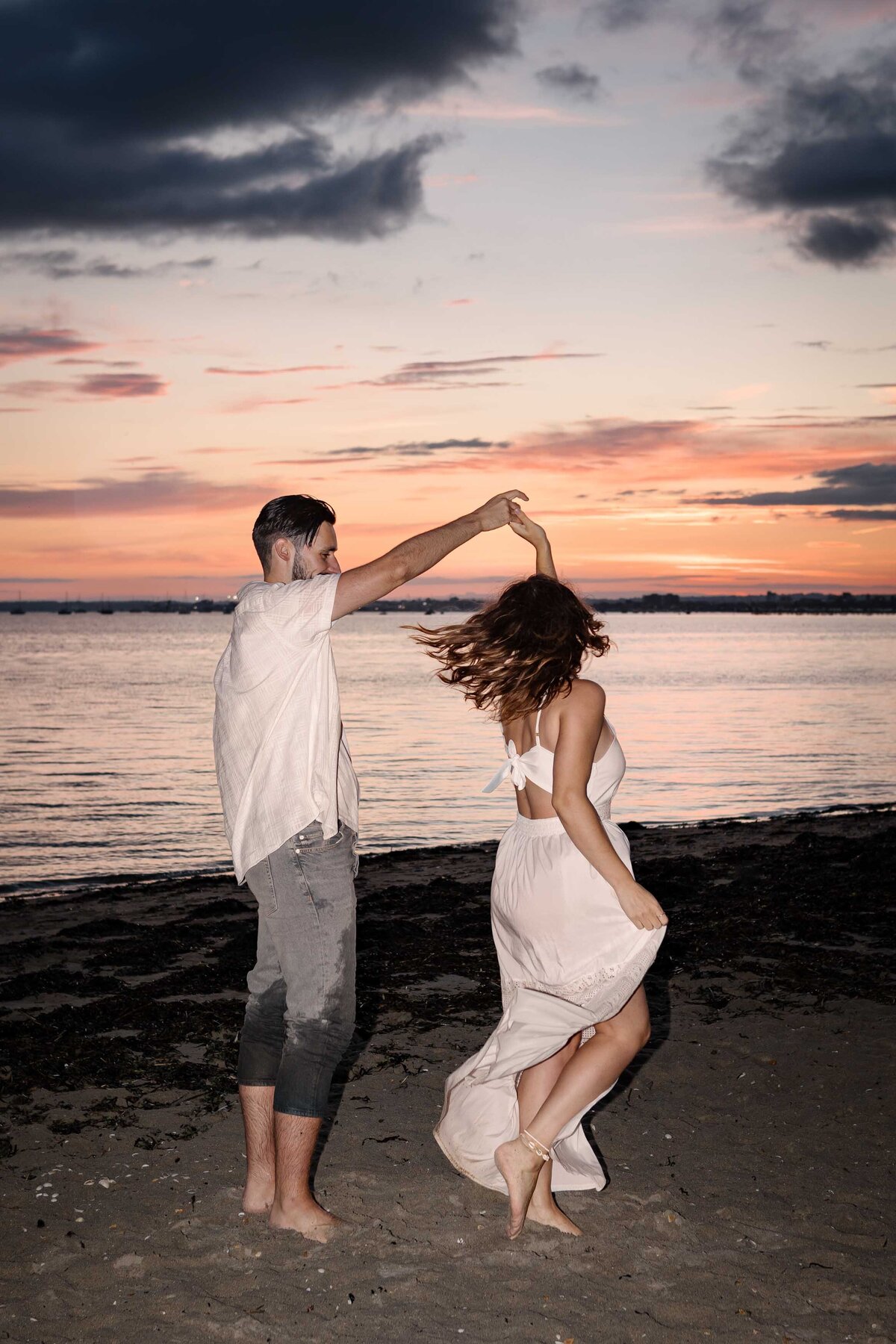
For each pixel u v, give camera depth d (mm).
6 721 41969
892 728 37500
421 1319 2473
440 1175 3309
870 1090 4059
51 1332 2424
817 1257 2795
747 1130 3701
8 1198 3156
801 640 167250
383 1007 5379
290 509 3055
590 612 3000
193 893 10836
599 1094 2852
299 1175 2906
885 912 7586
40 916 9297
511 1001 3107
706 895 8461
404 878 10992
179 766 28266
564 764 2820
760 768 27016
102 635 190250
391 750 31766
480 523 3139
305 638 2863
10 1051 4664
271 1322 2449
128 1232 2922
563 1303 2553
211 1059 4555
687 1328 2455
